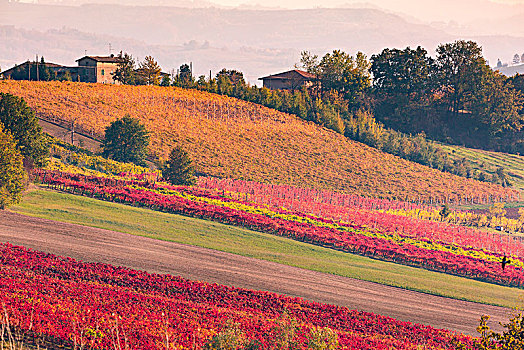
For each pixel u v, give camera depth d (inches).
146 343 4845.0
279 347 4505.4
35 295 5595.5
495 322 7647.6
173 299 6501.0
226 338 4404.5
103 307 5654.5
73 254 7687.0
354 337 6082.7
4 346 3882.9
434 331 6776.6
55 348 4616.1
